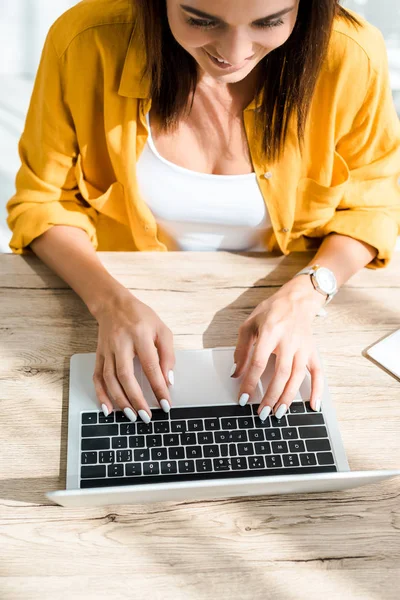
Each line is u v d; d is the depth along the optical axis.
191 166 1.19
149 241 1.32
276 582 0.81
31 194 1.21
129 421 0.93
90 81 1.09
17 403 0.96
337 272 1.16
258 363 0.97
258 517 0.86
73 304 1.11
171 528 0.85
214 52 0.88
